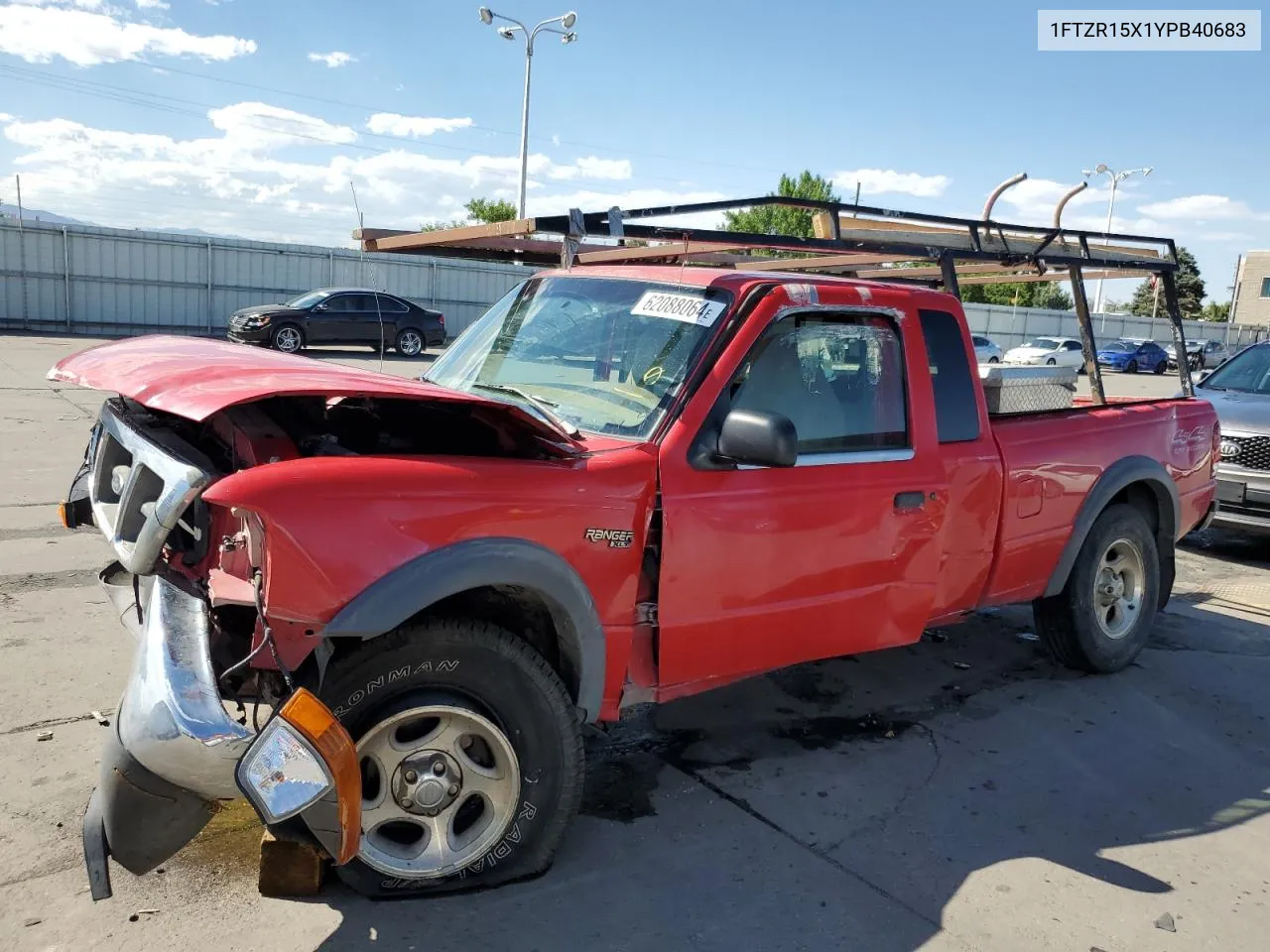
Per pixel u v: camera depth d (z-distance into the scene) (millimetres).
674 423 3299
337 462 2652
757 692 4832
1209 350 33500
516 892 3023
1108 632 5309
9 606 5148
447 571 2689
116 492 3350
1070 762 4262
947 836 3568
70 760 3611
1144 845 3598
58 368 3408
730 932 2912
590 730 4273
